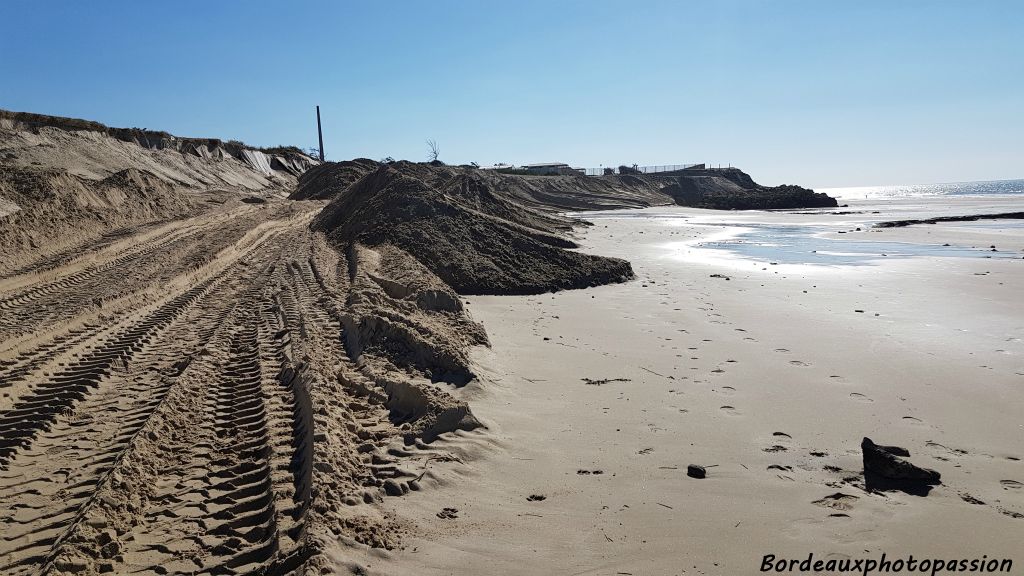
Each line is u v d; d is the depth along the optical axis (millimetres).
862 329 12633
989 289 17203
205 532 5133
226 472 6168
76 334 10875
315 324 11617
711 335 12273
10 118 39312
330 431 6480
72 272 16672
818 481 6199
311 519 4902
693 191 105375
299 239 26203
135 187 29016
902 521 5418
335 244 23891
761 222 48062
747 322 13430
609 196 81438
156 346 10625
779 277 20016
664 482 6199
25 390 8203
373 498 5617
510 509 5645
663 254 26969
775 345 11445
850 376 9555
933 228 38719
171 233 24578
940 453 6832
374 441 6902
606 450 6973
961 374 9594
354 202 29125
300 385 8125
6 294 13625
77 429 7109
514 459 6734
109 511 5223
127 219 25766
